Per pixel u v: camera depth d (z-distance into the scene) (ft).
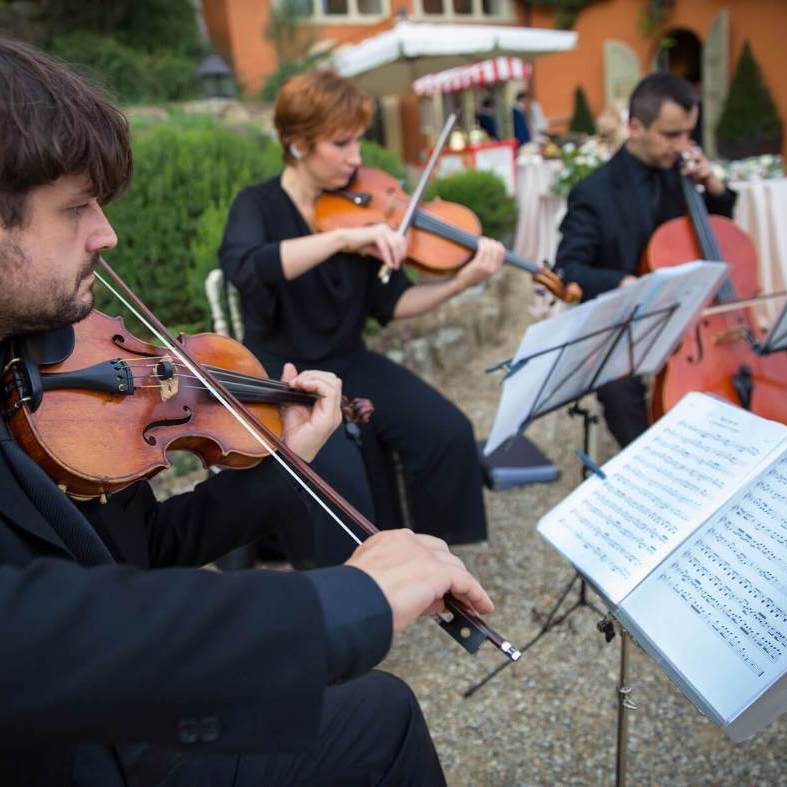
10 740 2.13
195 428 4.51
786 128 37.96
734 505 3.83
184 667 2.22
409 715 3.73
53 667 2.13
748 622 3.37
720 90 39.93
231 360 5.36
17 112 2.60
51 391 3.85
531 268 8.73
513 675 6.95
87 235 3.01
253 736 2.30
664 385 8.00
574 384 6.88
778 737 6.02
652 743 6.07
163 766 3.28
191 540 4.32
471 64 24.56
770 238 13.92
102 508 3.80
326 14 38.88
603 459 11.08
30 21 30.35
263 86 33.73
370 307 8.71
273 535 8.36
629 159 9.68
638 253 9.68
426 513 8.29
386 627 2.52
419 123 40.70
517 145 23.95
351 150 8.05
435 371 14.71
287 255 7.43
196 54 33.50
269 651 2.31
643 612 3.67
